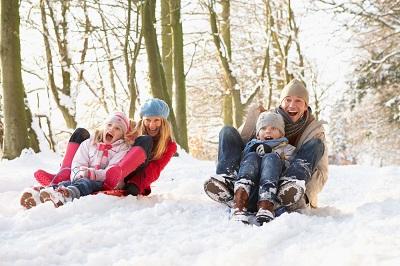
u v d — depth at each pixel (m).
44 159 9.10
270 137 3.91
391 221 2.90
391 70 20.16
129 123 4.41
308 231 2.86
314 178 3.84
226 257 2.31
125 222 3.15
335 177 7.61
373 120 23.92
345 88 21.34
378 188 5.20
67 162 4.35
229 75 17.58
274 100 23.52
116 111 4.39
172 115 11.62
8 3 8.88
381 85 20.44
